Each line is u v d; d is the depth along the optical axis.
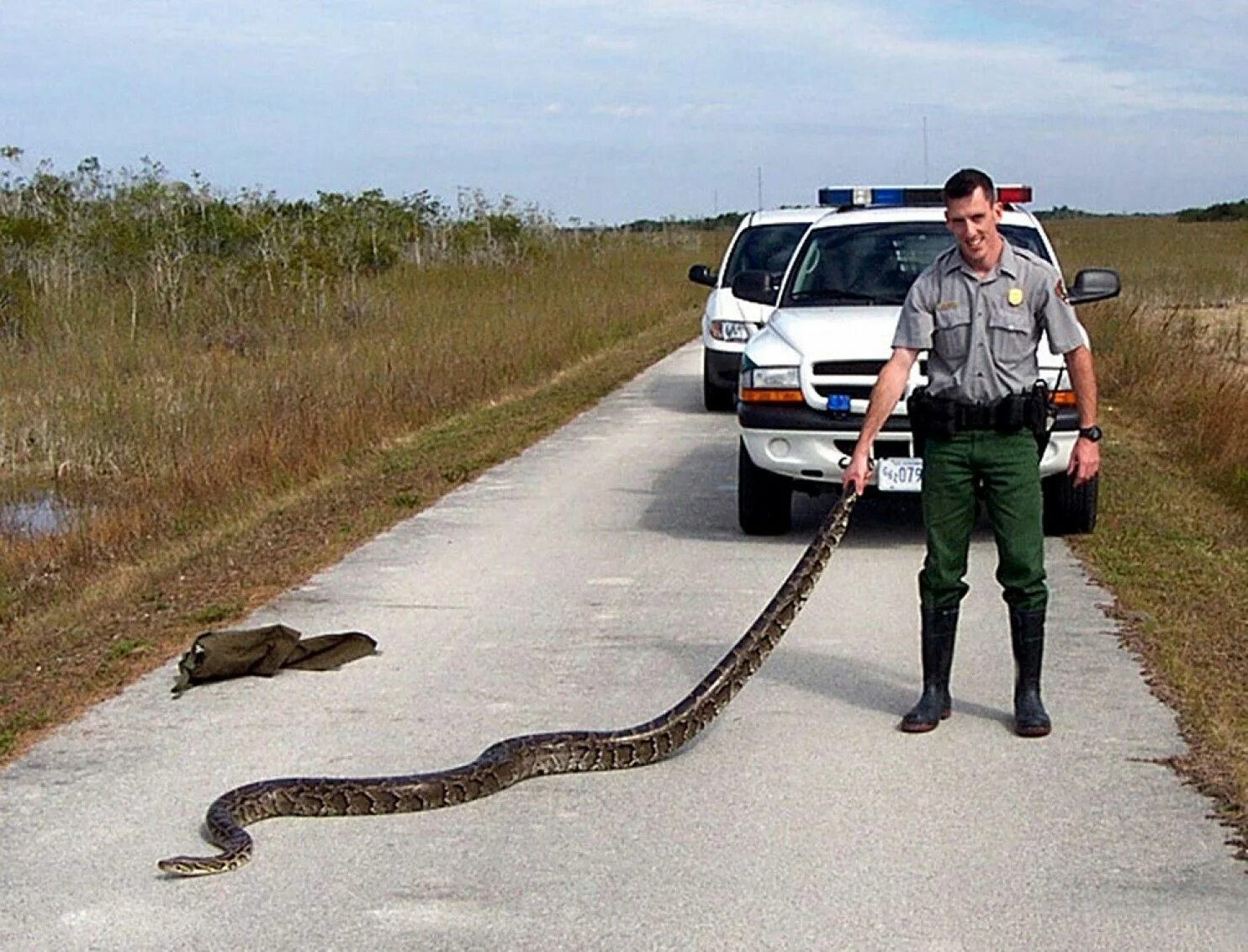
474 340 22.64
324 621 8.85
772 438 10.34
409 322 25.22
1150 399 17.03
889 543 10.72
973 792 6.07
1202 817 5.76
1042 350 10.01
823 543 7.00
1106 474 13.05
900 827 5.74
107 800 6.18
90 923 5.07
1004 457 6.63
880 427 6.92
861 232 11.89
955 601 6.83
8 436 14.93
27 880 5.43
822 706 7.20
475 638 8.45
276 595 9.52
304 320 24.05
